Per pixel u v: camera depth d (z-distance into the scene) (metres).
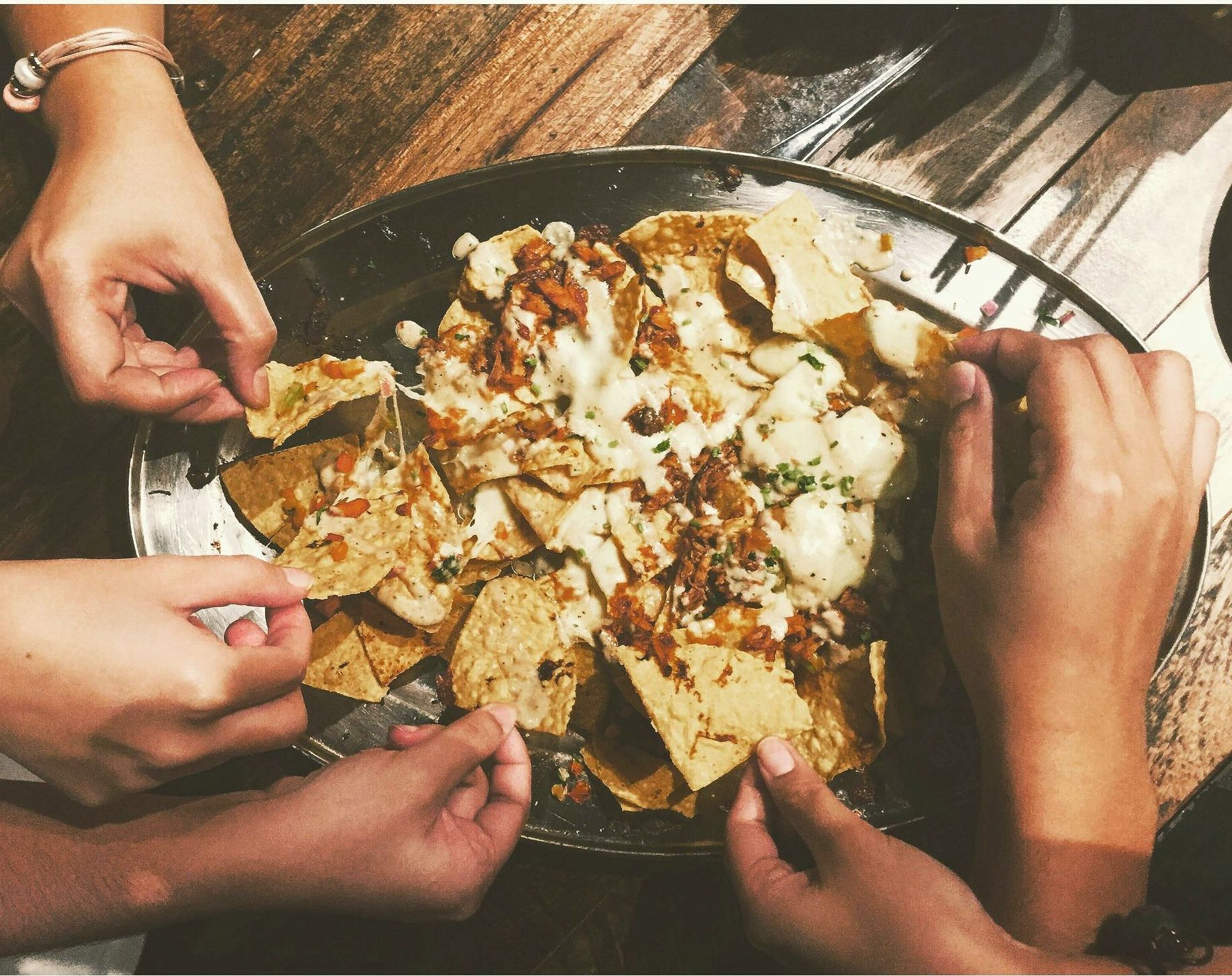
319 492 0.44
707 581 0.44
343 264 0.44
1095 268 0.48
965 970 0.31
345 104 0.47
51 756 0.31
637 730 0.44
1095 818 0.35
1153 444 0.36
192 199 0.38
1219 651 0.46
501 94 0.48
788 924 0.34
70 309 0.37
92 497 0.46
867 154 0.48
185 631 0.31
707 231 0.44
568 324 0.43
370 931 0.47
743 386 0.45
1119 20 0.48
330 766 0.35
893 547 0.44
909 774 0.42
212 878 0.33
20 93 0.40
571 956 0.47
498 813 0.38
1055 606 0.35
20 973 0.42
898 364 0.42
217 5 0.47
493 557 0.44
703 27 0.48
